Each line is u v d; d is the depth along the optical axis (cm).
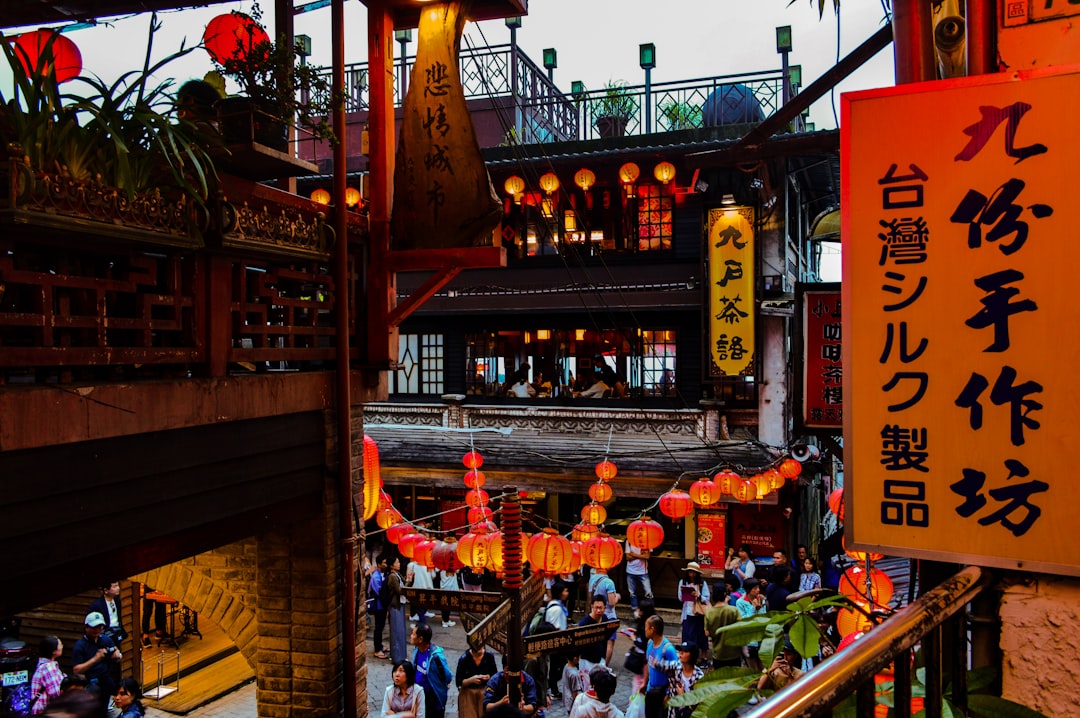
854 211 239
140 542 462
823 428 873
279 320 642
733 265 1429
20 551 388
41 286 396
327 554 641
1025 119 221
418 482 1592
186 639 1302
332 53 638
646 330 1611
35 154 379
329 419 646
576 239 1667
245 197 536
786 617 221
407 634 1419
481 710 758
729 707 203
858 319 238
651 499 1611
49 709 344
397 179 700
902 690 163
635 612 1481
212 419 511
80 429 414
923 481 229
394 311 684
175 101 442
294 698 648
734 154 786
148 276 465
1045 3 245
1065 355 215
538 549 828
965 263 227
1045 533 215
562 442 1575
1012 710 201
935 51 254
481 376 1719
